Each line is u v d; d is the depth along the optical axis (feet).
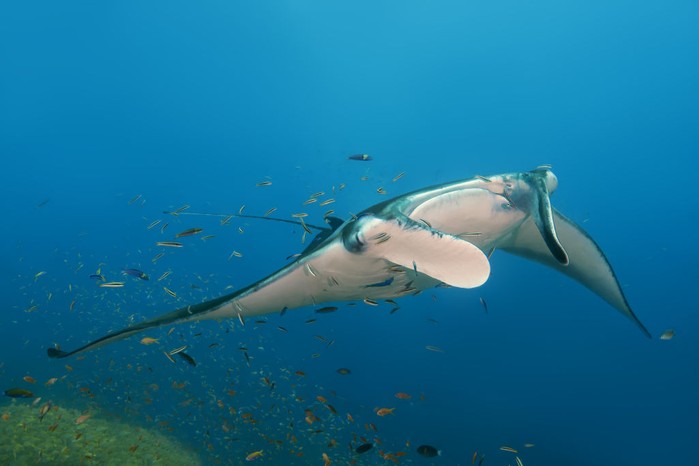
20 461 15.87
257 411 32.42
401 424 50.01
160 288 52.54
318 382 61.05
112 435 21.20
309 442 29.91
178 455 23.21
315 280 10.51
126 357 43.70
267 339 65.98
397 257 8.58
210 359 45.44
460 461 42.68
